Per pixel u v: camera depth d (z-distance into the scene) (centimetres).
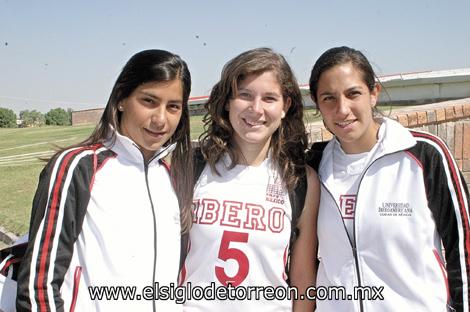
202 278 208
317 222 220
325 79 200
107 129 198
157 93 188
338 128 202
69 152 185
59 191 174
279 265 209
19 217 532
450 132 405
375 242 200
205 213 211
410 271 196
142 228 190
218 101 218
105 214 183
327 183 216
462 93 1048
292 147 223
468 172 404
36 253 169
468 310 191
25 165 883
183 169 213
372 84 205
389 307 195
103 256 180
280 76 207
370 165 207
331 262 212
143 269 186
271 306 207
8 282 188
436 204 196
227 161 218
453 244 195
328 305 211
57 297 171
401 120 381
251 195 212
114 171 191
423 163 199
